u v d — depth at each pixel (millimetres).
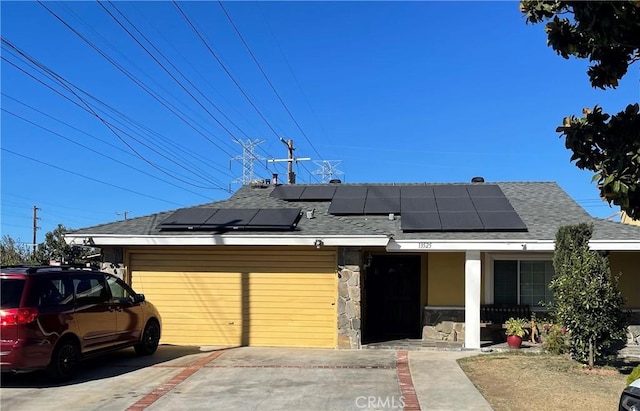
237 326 13219
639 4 4398
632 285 13938
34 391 8531
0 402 7938
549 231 13273
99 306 10078
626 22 4613
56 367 8930
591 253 10219
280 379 9289
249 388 8688
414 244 12797
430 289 14391
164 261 13547
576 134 5301
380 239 12375
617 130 5145
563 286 10258
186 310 13398
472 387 8602
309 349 12555
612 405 7531
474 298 12703
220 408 7617
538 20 5371
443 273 14406
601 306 9820
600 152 5270
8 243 26922
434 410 7402
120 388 8719
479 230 13328
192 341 13305
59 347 9016
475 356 11422
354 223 13508
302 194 16984
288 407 7633
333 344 12883
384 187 17656
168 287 13484
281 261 13227
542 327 13500
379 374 9625
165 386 8844
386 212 15031
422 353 11867
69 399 8078
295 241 12594
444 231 13336
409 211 14688
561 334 11656
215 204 16141
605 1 4488
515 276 14203
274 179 19344
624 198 4738
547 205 15820
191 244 12945
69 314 9273
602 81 5527
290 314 13109
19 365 8352
